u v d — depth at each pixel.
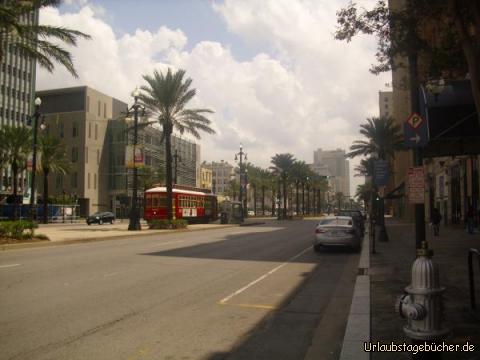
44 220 59.72
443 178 44.25
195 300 9.48
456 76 12.41
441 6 10.28
